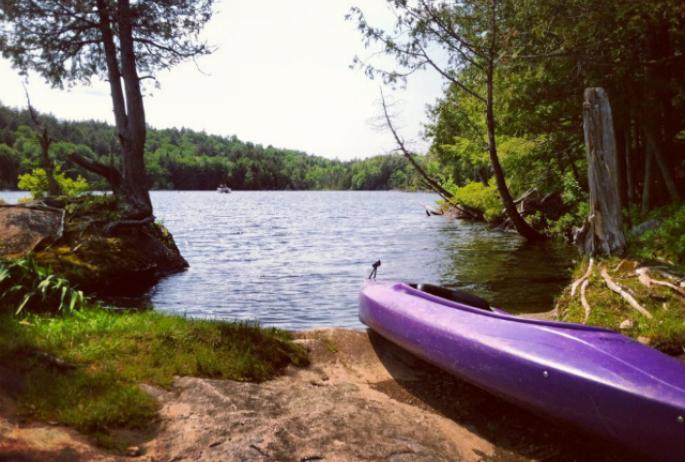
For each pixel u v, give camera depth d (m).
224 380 4.09
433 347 4.79
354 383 4.84
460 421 4.22
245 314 9.63
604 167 8.77
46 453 2.63
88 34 18.39
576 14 13.23
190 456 2.93
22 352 3.73
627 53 13.31
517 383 3.99
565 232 21.66
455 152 28.66
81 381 3.53
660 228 9.44
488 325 4.57
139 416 3.27
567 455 3.73
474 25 18.77
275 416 3.63
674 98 12.09
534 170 21.47
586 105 8.91
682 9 10.78
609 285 7.52
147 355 4.27
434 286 5.97
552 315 8.05
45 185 21.34
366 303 6.03
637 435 3.37
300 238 24.56
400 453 3.35
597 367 3.65
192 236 25.62
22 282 5.88
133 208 14.63
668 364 3.68
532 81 15.27
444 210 46.66
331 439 3.38
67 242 12.15
